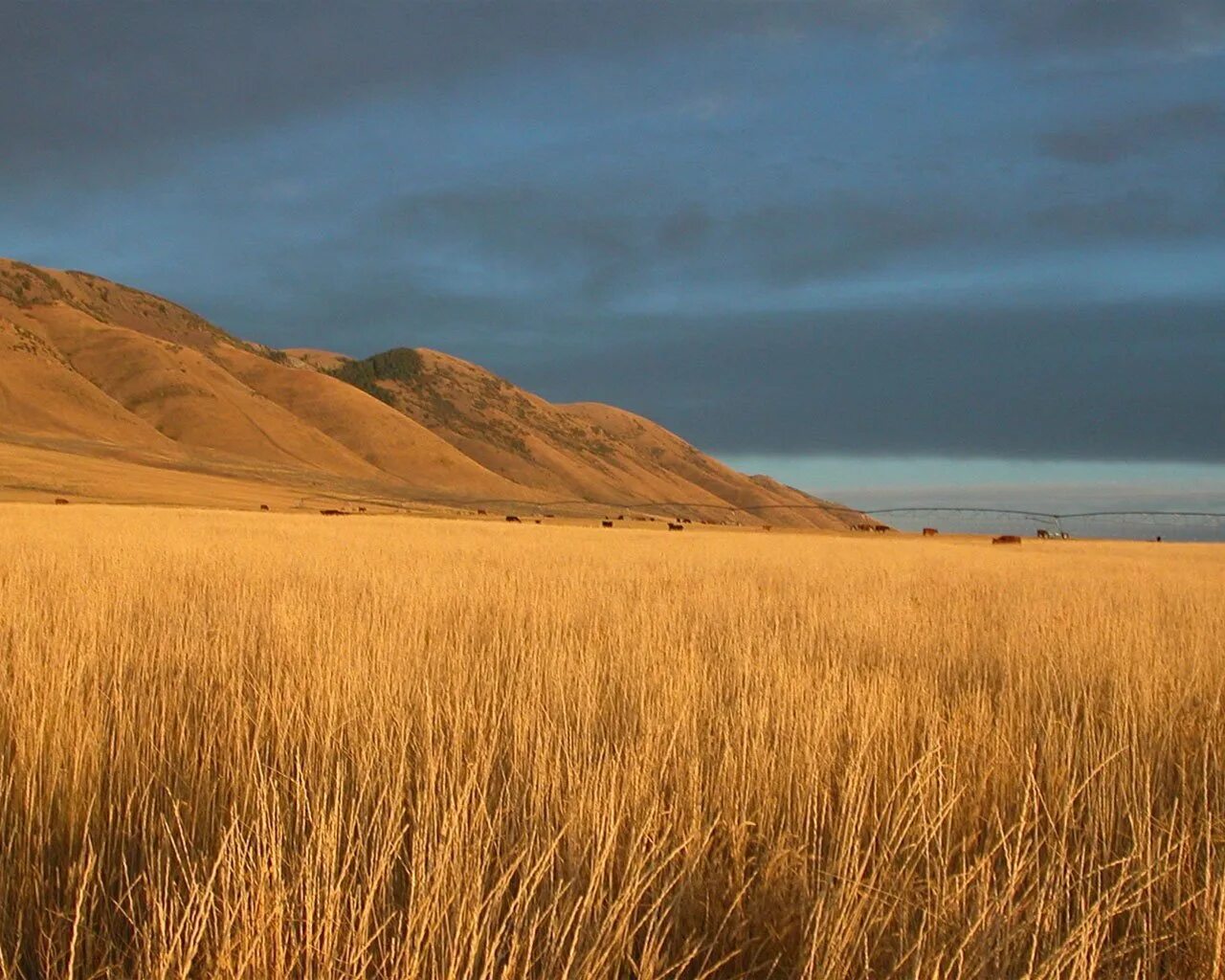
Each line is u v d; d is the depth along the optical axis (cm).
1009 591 1831
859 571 2316
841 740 575
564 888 377
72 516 3875
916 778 504
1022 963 374
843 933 360
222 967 327
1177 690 782
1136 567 3061
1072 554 4059
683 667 748
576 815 428
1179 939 396
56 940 363
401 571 1705
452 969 320
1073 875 435
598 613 1152
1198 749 635
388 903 381
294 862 397
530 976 345
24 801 456
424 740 540
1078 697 773
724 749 534
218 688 700
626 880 385
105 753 511
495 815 449
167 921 365
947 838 459
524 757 521
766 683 700
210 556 1922
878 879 414
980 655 973
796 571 2242
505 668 799
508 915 346
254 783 472
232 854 379
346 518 5659
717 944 383
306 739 563
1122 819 491
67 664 641
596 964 334
